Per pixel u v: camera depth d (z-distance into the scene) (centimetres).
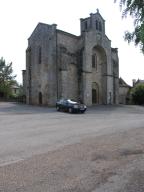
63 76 4369
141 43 739
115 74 5281
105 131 1488
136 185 584
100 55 5069
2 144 1094
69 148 990
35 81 4875
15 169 712
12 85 7262
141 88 5566
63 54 4412
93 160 808
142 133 1367
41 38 4750
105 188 567
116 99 5262
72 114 2980
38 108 3841
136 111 3634
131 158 833
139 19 762
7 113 2966
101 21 4997
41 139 1220
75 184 593
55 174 666
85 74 4597
